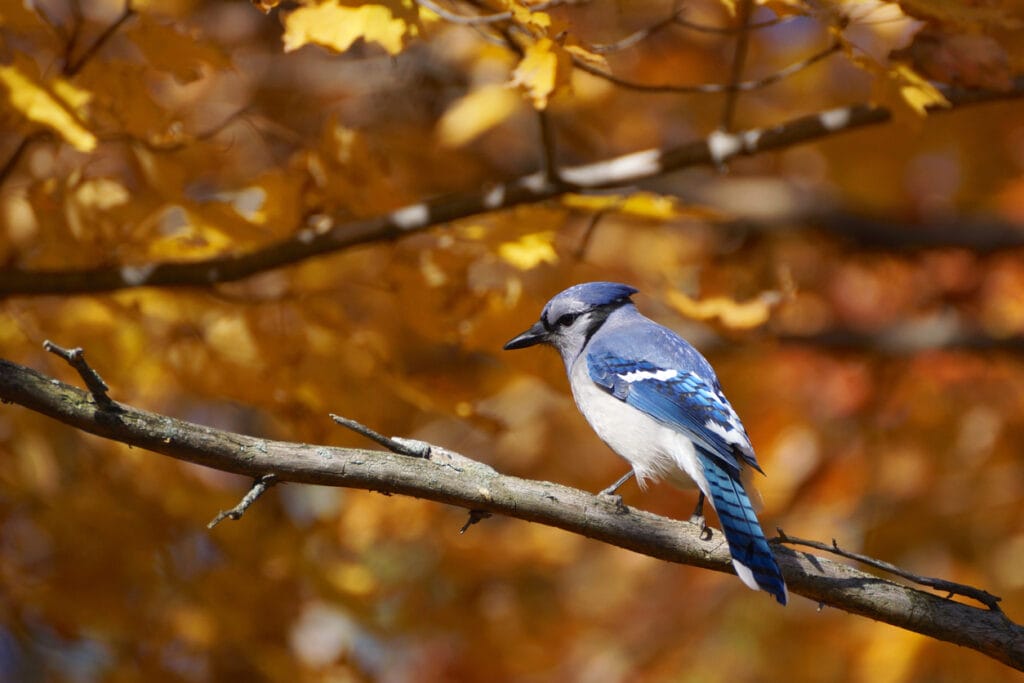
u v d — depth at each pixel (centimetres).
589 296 1066
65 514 1013
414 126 1352
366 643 1273
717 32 862
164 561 1055
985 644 745
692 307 1039
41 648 1113
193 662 1109
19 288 950
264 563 1068
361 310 1164
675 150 1030
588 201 1052
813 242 1589
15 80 795
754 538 767
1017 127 1424
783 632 1444
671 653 1474
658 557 778
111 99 866
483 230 959
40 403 662
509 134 1479
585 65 884
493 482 744
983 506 1475
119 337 1008
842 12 812
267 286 1149
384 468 720
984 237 1534
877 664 1347
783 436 1492
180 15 1207
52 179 912
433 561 1338
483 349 997
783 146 1028
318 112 1350
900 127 1355
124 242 941
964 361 1523
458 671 1348
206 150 945
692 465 934
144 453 1057
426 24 856
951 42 867
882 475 1487
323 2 785
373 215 985
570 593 1514
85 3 1140
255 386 989
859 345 1499
